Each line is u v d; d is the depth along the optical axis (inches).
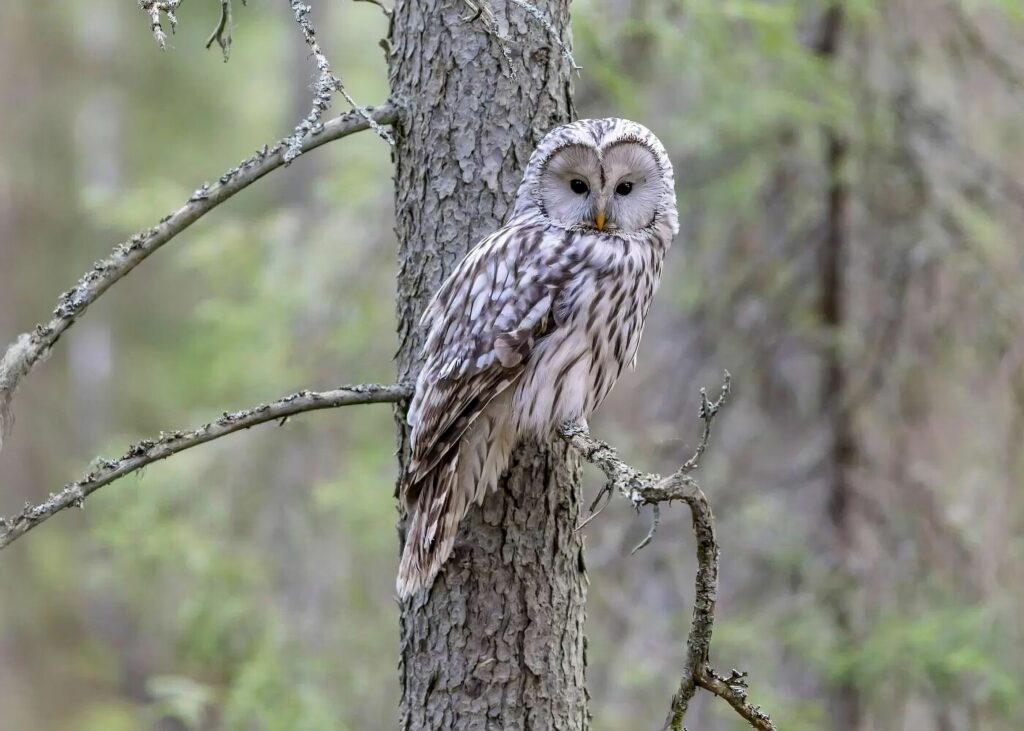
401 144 284.8
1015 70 504.1
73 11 1062.4
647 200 291.4
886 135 506.0
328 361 557.6
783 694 505.0
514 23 280.7
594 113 486.6
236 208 1016.2
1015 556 503.5
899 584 512.4
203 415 582.2
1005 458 507.8
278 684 511.2
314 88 229.6
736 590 520.4
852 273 530.3
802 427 540.7
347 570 557.0
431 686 275.4
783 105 472.7
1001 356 503.2
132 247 240.5
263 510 565.9
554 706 275.0
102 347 1067.9
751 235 536.7
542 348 273.6
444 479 267.3
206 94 1101.7
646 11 449.4
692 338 545.3
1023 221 513.3
